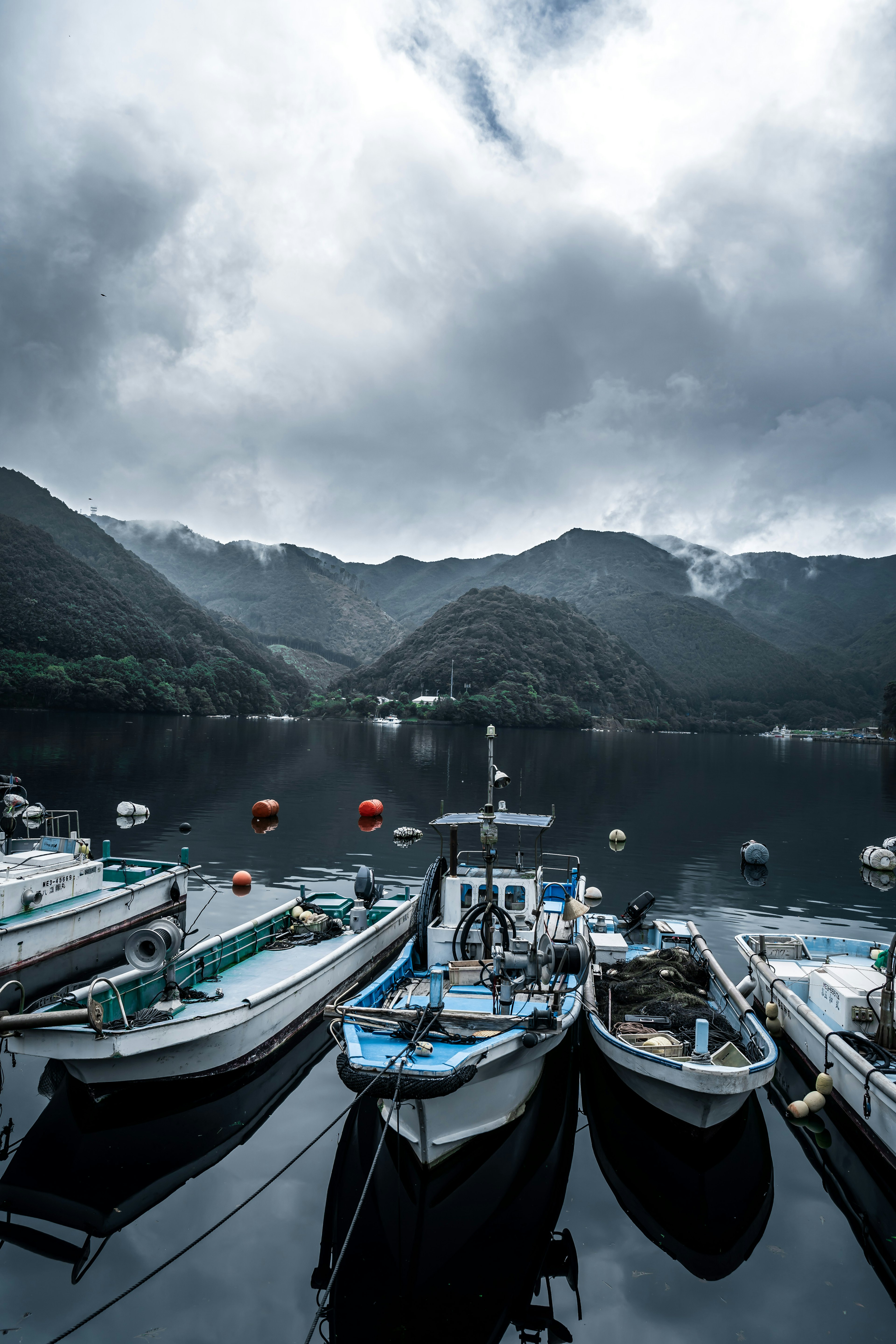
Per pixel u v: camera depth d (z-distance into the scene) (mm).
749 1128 12570
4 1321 8180
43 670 176125
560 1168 11312
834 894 28297
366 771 70250
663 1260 9344
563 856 27562
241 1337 8031
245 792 50500
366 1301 8516
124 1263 9070
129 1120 12250
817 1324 8344
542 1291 8750
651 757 113625
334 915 19656
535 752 114312
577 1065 14664
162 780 54906
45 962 18578
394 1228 9789
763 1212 10320
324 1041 15367
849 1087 12219
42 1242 9375
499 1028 11703
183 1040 12273
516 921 15086
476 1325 8250
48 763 62469
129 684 188625
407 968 14484
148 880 22141
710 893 27953
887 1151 10961
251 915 22719
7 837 24406
